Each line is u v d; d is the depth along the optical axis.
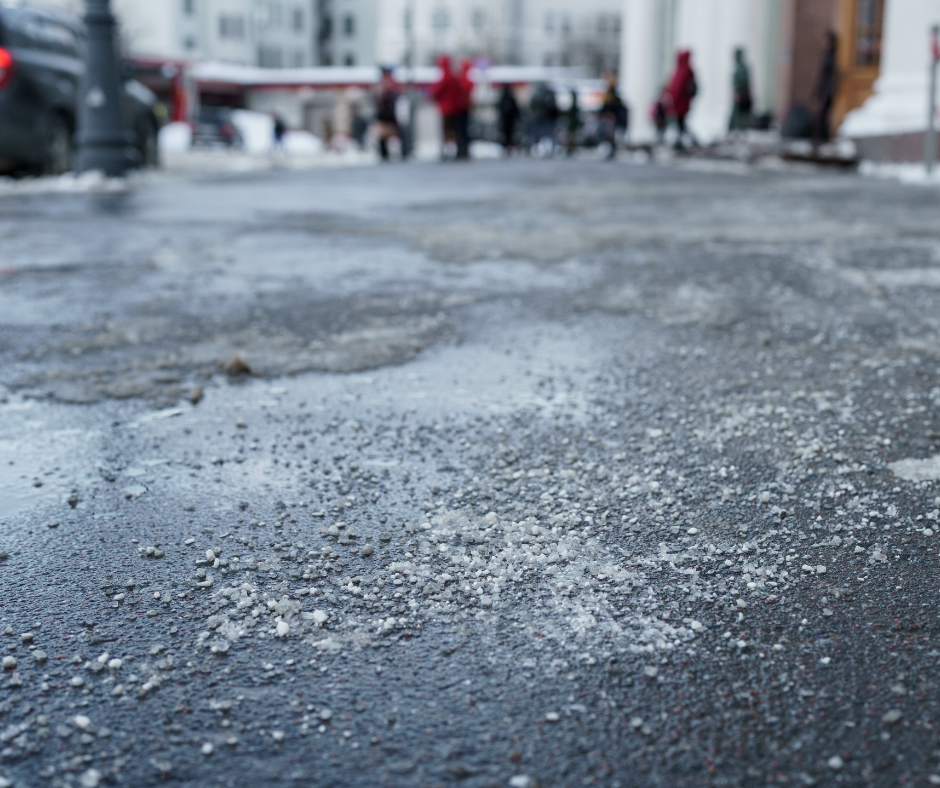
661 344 3.52
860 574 1.75
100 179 11.40
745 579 1.73
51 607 1.64
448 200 9.53
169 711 1.35
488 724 1.31
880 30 18.20
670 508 2.06
